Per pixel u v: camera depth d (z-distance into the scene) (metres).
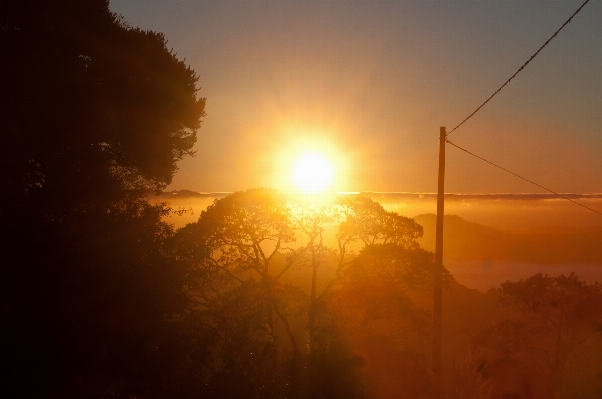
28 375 10.38
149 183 14.48
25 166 11.17
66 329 11.06
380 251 21.20
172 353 13.14
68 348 10.97
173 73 14.82
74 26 12.35
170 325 13.93
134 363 12.11
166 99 14.54
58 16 11.92
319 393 12.91
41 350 10.68
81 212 12.07
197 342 14.81
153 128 14.09
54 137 11.39
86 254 11.79
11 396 10.17
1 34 11.01
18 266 10.68
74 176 11.77
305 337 21.25
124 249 12.73
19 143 10.85
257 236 20.03
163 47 15.06
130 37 14.16
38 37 11.56
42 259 11.09
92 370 11.35
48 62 11.47
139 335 12.45
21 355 10.36
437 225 14.50
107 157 13.02
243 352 14.91
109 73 13.33
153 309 13.29
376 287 21.31
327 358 13.75
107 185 12.62
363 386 13.19
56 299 11.08
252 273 21.75
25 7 11.16
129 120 13.55
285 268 20.77
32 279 10.87
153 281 13.26
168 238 14.68
